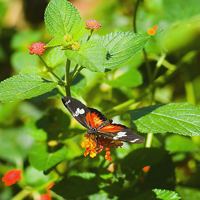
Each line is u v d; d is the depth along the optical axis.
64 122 0.90
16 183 0.95
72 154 0.95
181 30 0.99
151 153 0.86
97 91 0.99
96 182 0.86
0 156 1.00
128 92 0.98
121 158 0.89
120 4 1.16
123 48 0.80
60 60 0.81
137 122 0.82
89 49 0.77
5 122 1.06
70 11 0.79
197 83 1.07
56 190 0.86
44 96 0.88
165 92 1.09
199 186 0.91
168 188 0.87
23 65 1.11
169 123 0.81
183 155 0.94
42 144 0.88
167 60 1.03
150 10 1.09
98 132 0.79
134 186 0.87
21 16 1.35
